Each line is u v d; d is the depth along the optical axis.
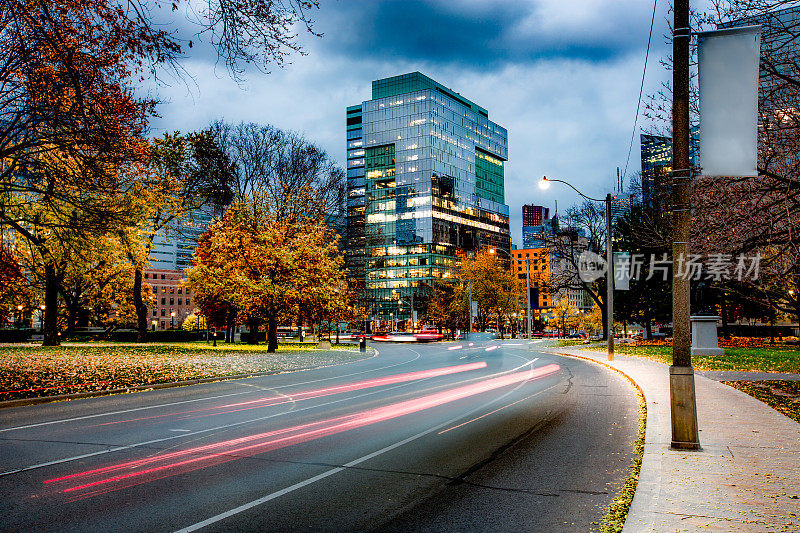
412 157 159.25
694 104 13.20
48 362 21.81
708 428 9.37
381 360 31.88
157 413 12.16
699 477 6.45
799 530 4.74
